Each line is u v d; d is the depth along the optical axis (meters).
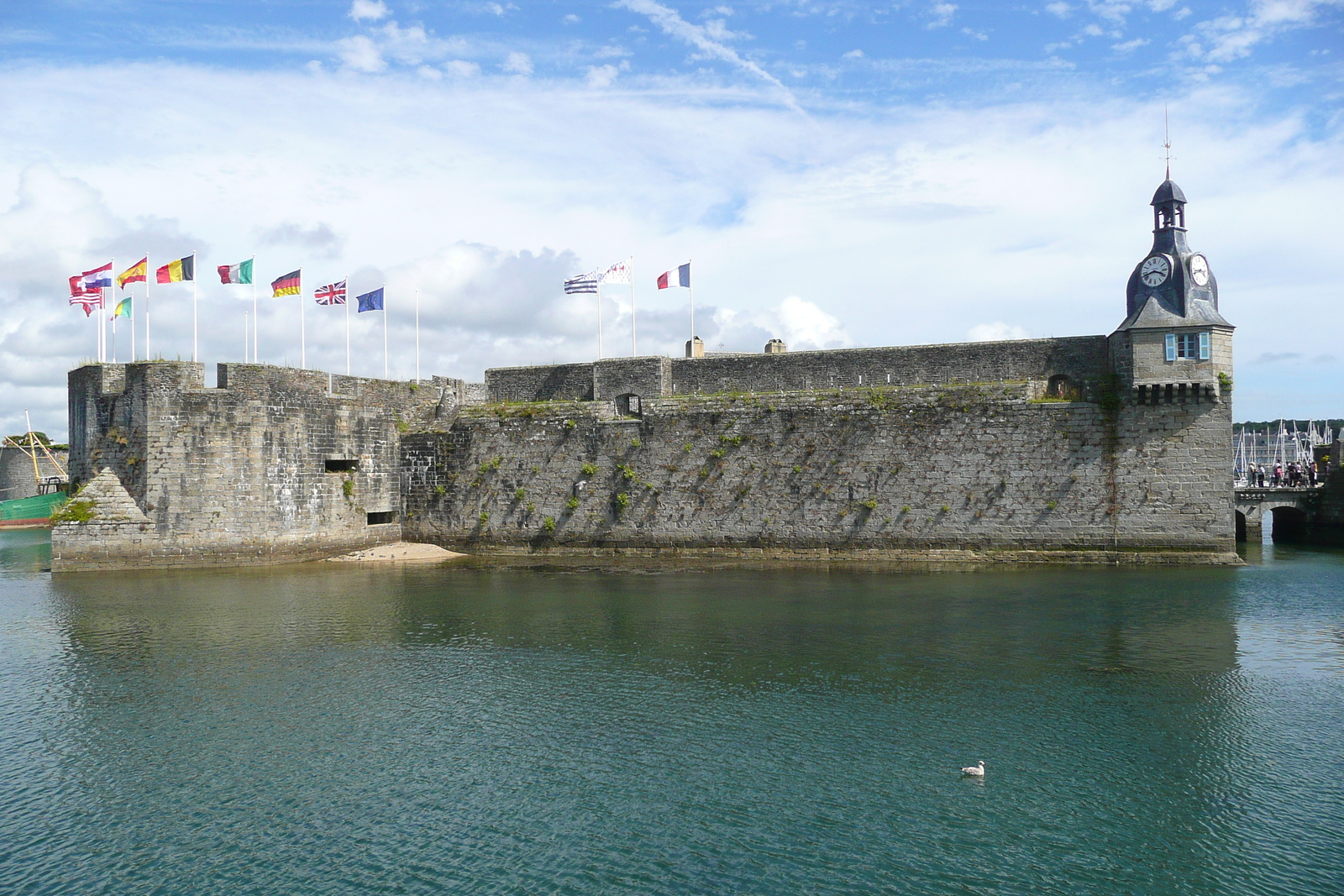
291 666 23.78
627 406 51.00
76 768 17.25
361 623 28.86
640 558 44.19
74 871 13.65
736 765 17.05
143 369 40.97
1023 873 13.29
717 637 26.52
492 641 26.39
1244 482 92.44
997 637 26.20
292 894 12.93
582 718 19.64
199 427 41.31
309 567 42.06
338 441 45.53
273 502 42.94
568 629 27.83
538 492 45.91
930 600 31.75
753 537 42.94
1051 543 39.47
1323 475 54.69
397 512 48.25
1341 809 15.08
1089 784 16.09
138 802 15.85
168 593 34.66
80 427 42.97
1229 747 17.61
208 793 16.16
